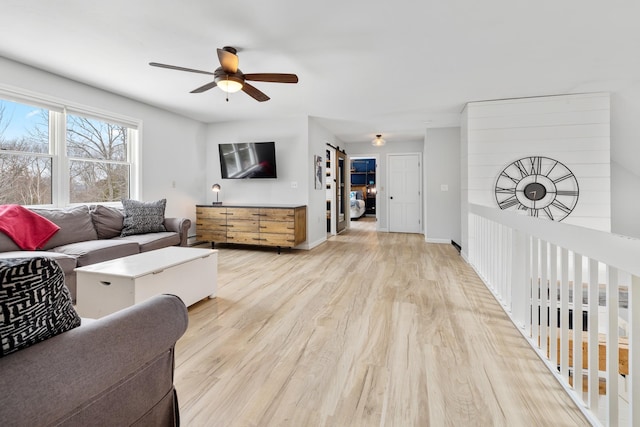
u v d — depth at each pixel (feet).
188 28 7.72
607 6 6.73
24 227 8.98
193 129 17.52
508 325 7.47
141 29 7.79
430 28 7.65
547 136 12.89
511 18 7.22
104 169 12.94
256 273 12.10
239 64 9.81
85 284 7.17
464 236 14.82
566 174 12.74
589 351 4.49
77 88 11.44
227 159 17.62
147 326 3.30
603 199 12.41
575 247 4.79
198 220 16.93
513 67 9.97
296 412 4.51
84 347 2.67
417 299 9.26
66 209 10.69
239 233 16.22
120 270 7.09
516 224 7.45
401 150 24.61
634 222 14.57
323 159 19.63
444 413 4.50
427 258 14.98
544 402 4.75
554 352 5.60
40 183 10.68
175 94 12.91
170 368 3.84
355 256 15.37
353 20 7.32
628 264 3.57
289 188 17.29
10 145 9.91
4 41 8.43
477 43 8.41
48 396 2.33
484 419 4.38
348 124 18.79
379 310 8.39
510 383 5.22
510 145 13.29
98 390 2.73
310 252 16.35
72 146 11.71
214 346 6.43
